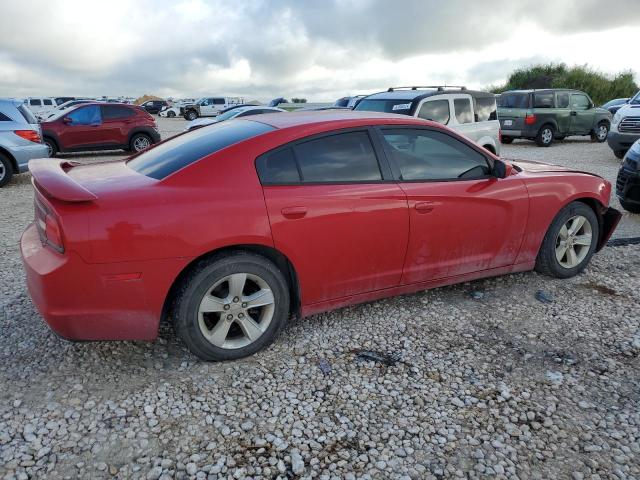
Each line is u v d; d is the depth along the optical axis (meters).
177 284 2.99
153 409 2.74
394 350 3.37
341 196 3.27
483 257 3.99
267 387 2.95
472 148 3.88
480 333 3.61
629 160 6.56
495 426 2.65
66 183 2.78
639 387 2.99
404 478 2.30
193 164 3.03
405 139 3.63
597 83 32.31
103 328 2.84
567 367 3.19
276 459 2.40
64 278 2.69
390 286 3.66
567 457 2.45
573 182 4.31
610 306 4.04
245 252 3.06
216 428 2.61
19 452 2.41
